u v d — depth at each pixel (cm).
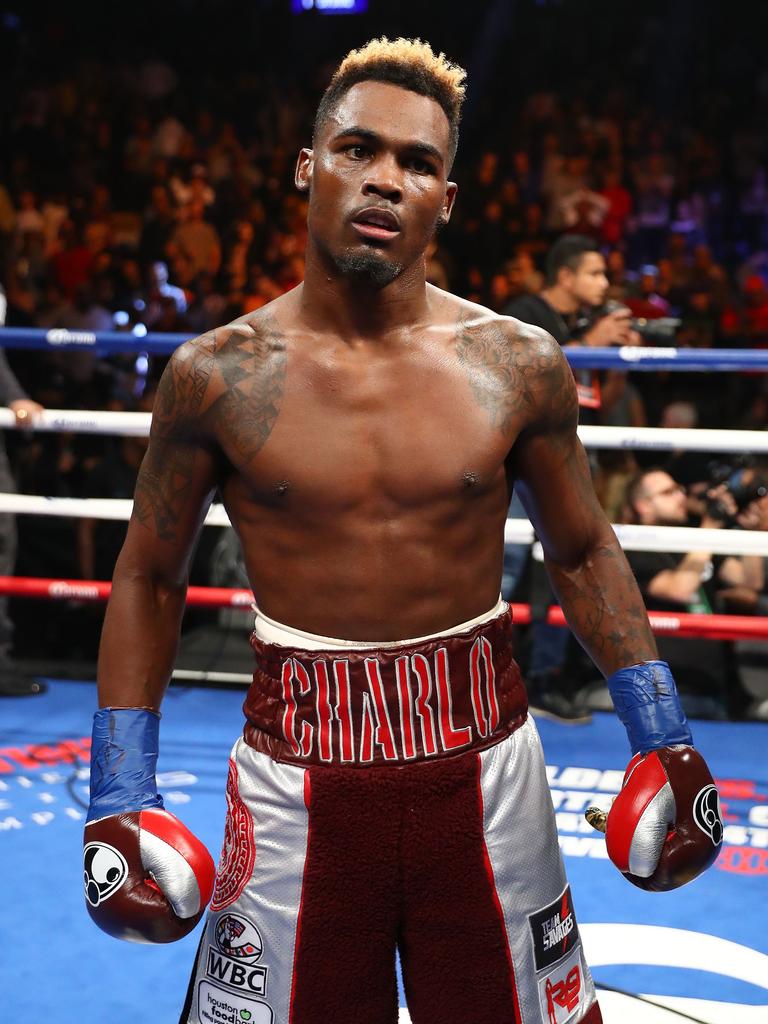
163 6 1249
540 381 136
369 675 131
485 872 132
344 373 131
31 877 265
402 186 127
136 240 909
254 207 930
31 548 470
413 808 131
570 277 377
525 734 139
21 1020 212
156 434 138
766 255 950
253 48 1259
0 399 370
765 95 1114
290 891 131
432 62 131
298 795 131
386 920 132
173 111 1106
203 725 358
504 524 138
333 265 131
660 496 377
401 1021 208
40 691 387
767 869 269
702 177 1013
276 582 134
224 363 134
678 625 321
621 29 1223
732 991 220
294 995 132
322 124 132
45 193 995
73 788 312
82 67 1161
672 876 133
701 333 732
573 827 289
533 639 370
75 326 691
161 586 144
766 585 401
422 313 135
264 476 132
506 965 132
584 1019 140
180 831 130
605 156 1007
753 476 383
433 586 131
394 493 130
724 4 1191
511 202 933
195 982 140
